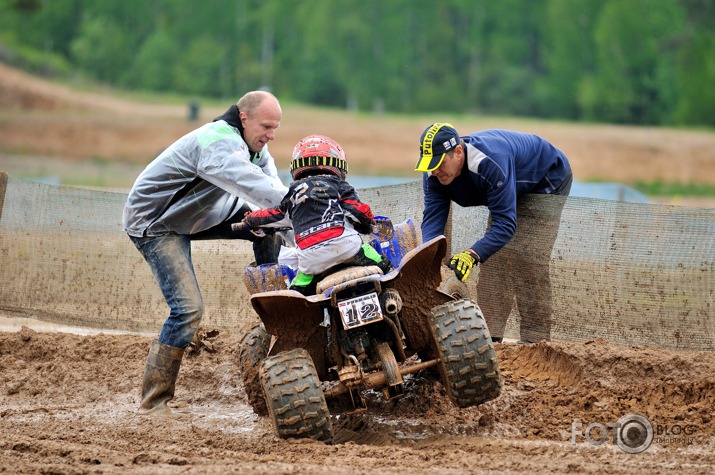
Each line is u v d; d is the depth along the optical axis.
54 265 25.47
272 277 17.97
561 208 21.69
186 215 19.53
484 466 14.49
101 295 25.23
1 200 25.67
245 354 18.77
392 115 196.62
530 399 19.06
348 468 14.16
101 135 154.00
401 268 16.22
